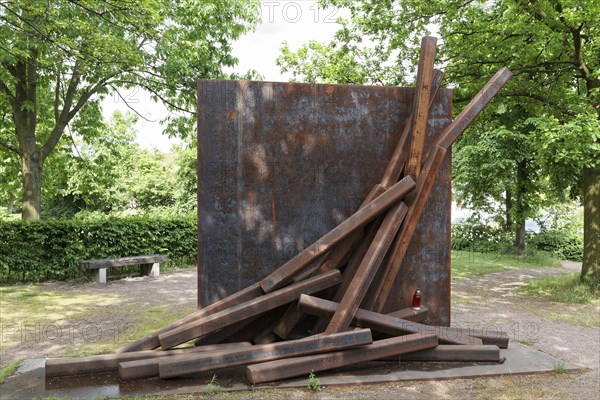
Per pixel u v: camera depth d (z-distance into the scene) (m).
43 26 9.91
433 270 6.32
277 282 5.52
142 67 12.71
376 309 5.77
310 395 4.59
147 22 10.22
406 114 6.24
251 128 5.88
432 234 6.32
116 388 4.71
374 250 5.57
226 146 5.84
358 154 6.11
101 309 8.88
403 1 11.88
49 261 12.43
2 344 6.45
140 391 4.63
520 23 10.01
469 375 5.15
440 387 4.87
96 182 18.34
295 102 5.98
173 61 13.39
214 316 5.30
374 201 5.72
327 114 6.05
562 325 7.93
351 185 6.09
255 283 5.82
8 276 12.20
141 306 9.19
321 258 5.81
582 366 5.64
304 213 5.97
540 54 10.87
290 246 5.93
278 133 5.93
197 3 14.77
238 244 5.84
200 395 4.57
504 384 4.99
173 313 8.53
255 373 4.78
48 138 15.59
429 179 5.96
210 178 5.82
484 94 6.31
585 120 9.28
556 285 11.71
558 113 11.63
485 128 16.45
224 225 5.83
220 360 4.91
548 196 20.05
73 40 10.15
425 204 6.31
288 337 5.70
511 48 10.66
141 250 14.36
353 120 6.11
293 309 5.55
